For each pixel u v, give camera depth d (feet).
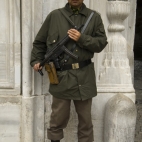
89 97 10.60
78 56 10.36
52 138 11.37
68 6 10.57
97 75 13.07
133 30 14.62
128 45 14.38
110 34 13.17
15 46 11.95
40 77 12.24
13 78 12.17
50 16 10.74
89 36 10.18
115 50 13.01
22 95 12.14
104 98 12.91
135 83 32.37
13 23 11.87
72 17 10.47
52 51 10.43
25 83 11.93
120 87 12.91
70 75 10.39
